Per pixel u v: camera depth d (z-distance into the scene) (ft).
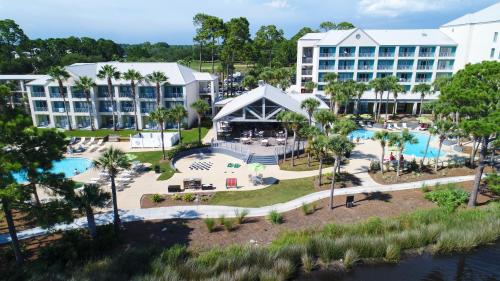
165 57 512.63
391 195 100.58
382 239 73.87
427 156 141.79
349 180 113.50
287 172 125.90
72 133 186.29
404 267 69.26
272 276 63.05
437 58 220.02
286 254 69.56
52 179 63.21
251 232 81.25
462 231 76.43
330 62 230.68
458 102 94.43
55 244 73.36
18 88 220.23
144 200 101.30
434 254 73.41
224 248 73.15
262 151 144.56
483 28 195.11
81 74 193.47
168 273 62.18
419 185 107.76
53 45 385.29
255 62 411.54
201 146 153.99
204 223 85.97
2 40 335.88
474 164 124.88
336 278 66.08
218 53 325.42
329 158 136.77
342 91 187.42
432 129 118.62
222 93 288.30
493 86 95.86
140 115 195.52
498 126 76.95
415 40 222.28
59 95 194.39
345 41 223.10
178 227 84.07
